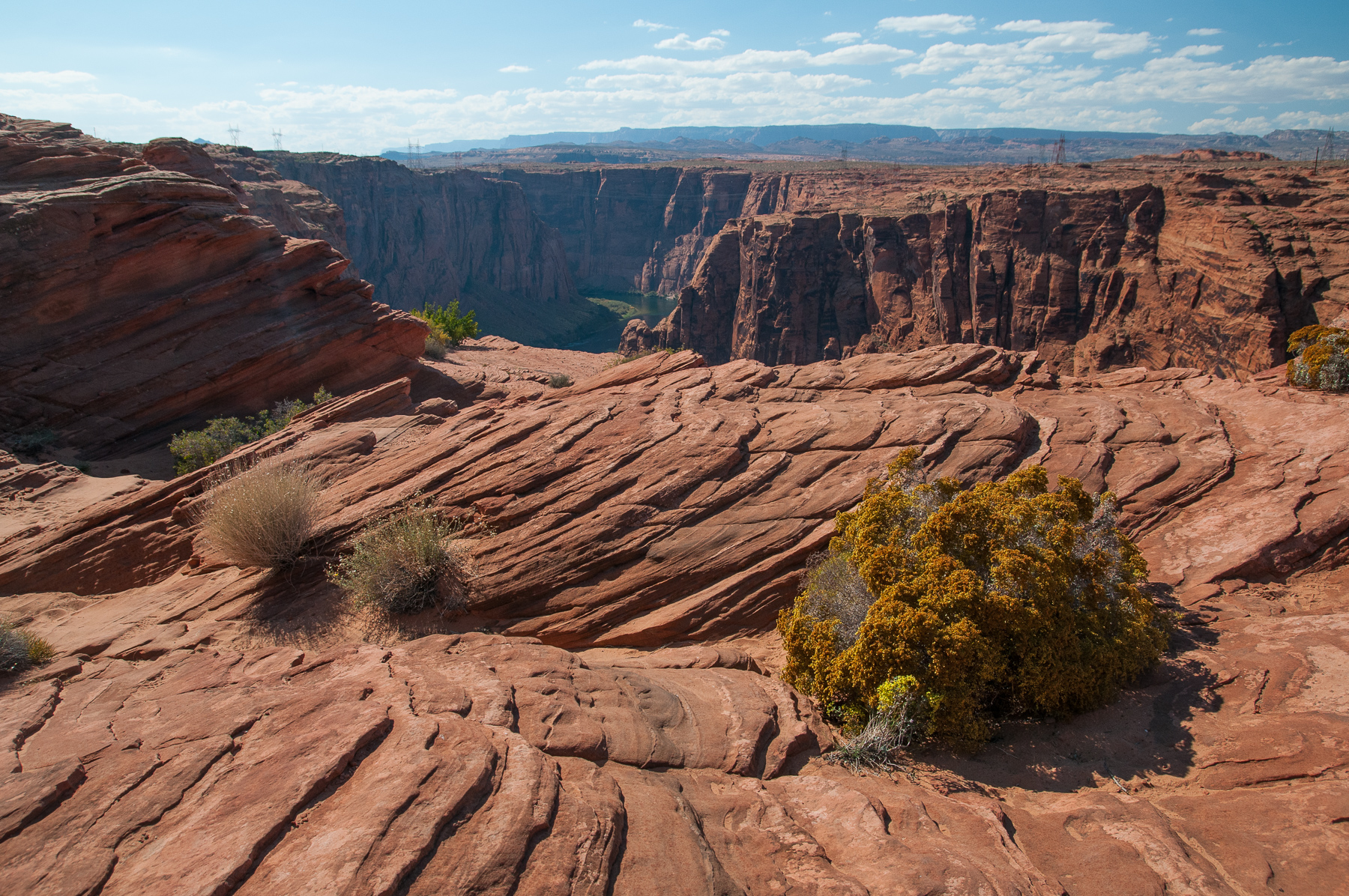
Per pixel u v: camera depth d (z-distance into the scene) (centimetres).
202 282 2447
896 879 451
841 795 570
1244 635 859
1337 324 1791
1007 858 503
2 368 2055
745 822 533
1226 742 673
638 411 1381
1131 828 546
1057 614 768
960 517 815
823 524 1079
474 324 4719
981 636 730
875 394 1499
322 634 988
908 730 719
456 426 1564
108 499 1525
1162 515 1138
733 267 11938
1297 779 608
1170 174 9712
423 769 464
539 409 1445
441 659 748
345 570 1088
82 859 407
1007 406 1338
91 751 532
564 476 1188
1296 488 1109
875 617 760
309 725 548
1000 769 690
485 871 399
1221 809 573
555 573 1034
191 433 2106
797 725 716
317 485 1259
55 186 2325
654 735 641
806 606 906
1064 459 1231
